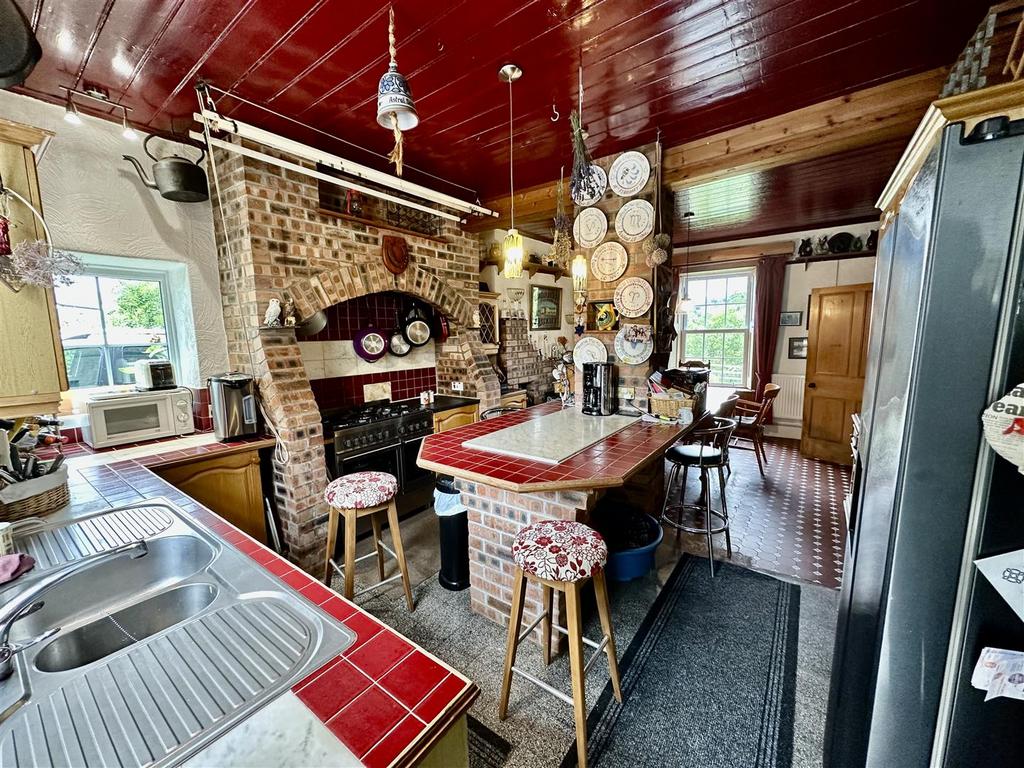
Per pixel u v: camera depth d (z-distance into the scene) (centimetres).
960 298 65
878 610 78
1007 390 63
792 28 161
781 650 179
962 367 65
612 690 161
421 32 160
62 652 96
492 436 212
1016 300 62
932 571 70
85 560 108
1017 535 65
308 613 89
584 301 275
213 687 71
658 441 200
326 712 65
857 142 212
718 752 137
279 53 171
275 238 247
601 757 136
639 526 230
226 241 252
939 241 65
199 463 221
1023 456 60
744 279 560
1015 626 66
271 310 241
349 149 266
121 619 103
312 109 217
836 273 489
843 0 147
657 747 138
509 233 225
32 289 147
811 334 451
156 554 124
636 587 227
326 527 257
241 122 214
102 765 58
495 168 297
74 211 213
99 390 242
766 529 296
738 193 359
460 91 200
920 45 172
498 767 133
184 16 149
